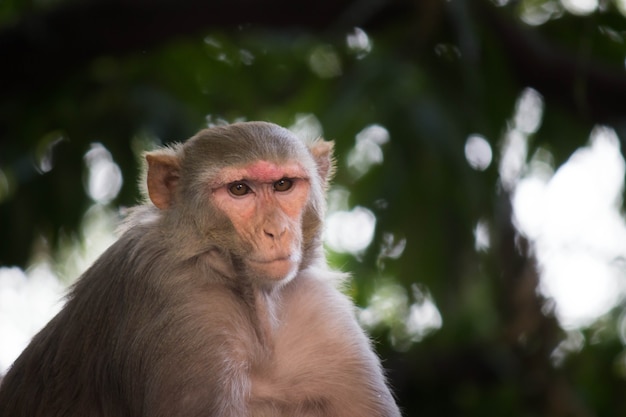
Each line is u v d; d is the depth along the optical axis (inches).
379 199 888.3
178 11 801.6
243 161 495.2
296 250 495.5
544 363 882.1
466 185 870.4
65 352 509.7
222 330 484.7
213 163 498.9
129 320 491.5
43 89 904.9
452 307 886.4
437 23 871.7
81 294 516.4
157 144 927.0
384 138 884.6
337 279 543.5
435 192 875.4
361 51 939.3
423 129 864.3
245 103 981.8
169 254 498.6
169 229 504.7
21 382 522.6
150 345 482.0
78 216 935.7
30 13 808.9
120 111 933.8
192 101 967.0
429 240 880.9
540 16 966.4
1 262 929.5
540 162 986.1
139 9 799.1
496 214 882.1
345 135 874.1
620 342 967.6
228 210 495.2
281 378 502.3
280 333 508.1
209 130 514.6
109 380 496.1
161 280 491.5
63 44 810.2
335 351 510.0
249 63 992.9
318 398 505.0
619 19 933.8
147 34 811.4
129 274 499.8
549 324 877.2
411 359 919.0
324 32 839.7
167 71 961.5
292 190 501.7
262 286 502.3
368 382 511.5
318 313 515.2
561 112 959.0
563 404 874.8
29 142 926.4
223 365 477.7
